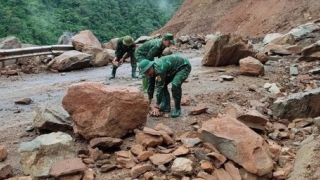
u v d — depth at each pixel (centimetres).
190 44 1947
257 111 743
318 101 751
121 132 651
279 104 773
